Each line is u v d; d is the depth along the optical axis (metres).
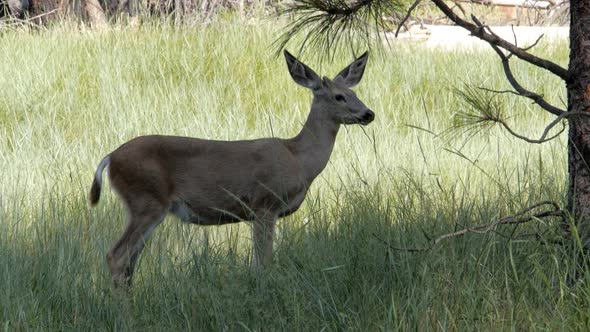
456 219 14.47
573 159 12.73
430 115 27.67
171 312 12.48
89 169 21.44
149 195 15.63
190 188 16.09
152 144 15.86
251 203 16.53
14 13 44.56
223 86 29.73
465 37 42.28
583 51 12.38
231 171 16.27
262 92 29.34
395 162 21.67
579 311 11.18
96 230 16.28
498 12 54.12
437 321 11.34
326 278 12.43
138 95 28.50
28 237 16.05
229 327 11.87
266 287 12.55
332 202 18.55
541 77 31.38
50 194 17.69
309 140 17.30
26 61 30.66
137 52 31.80
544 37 40.97
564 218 12.73
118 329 12.23
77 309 12.56
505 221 12.51
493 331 11.29
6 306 12.52
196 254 14.14
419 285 12.20
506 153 22.61
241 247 16.06
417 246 13.04
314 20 12.50
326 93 17.30
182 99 28.55
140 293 13.33
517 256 12.91
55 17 42.00
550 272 12.45
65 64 30.89
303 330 11.54
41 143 24.09
